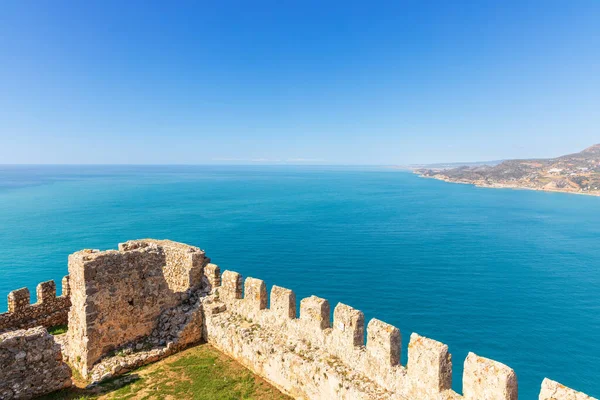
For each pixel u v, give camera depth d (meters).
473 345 40.94
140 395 15.58
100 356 17.61
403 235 99.69
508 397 10.27
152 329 19.83
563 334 44.00
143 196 187.88
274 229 102.25
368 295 54.22
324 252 78.12
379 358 13.43
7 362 13.98
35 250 72.88
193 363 18.27
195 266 21.77
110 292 17.92
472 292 57.06
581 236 103.81
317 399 14.61
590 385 34.28
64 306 23.97
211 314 20.28
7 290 51.84
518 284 61.62
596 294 57.75
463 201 193.00
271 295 18.22
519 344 41.41
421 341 12.20
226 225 106.69
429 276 64.19
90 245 77.50
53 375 15.17
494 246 89.50
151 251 19.72
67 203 152.50
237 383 16.72
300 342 16.44
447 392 11.52
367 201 185.38
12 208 135.00
